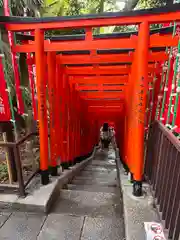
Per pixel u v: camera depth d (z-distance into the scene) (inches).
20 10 167.5
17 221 97.7
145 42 92.6
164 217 82.6
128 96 161.2
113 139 508.7
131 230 83.1
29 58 122.3
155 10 87.1
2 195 109.2
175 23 92.7
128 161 142.3
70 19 96.6
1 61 100.1
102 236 89.2
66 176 151.9
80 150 254.7
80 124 246.8
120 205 112.9
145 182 122.4
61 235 89.4
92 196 122.0
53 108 129.0
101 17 93.4
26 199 105.7
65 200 117.4
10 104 106.1
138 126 102.0
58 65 139.9
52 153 133.4
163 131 86.7
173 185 72.1
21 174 104.4
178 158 68.2
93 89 212.4
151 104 127.5
